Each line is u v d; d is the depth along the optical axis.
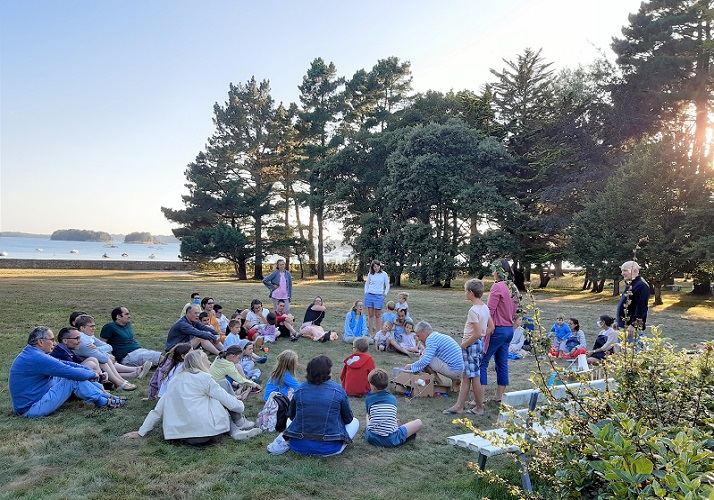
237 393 7.18
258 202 46.28
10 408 6.27
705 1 31.80
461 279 52.72
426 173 36.19
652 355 4.11
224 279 44.16
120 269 55.06
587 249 31.48
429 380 7.61
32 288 21.58
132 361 8.50
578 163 36.78
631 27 35.44
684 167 27.84
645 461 2.80
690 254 26.53
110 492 4.18
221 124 49.06
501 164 37.16
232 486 4.38
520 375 9.41
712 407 3.83
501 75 41.38
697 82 32.38
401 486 4.54
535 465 3.80
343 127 53.81
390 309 12.02
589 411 3.91
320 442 5.13
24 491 4.15
